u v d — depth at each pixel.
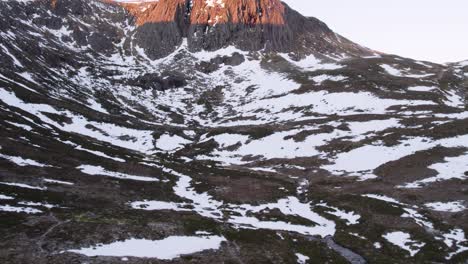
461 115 133.50
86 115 137.88
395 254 62.84
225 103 185.88
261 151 125.00
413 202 82.31
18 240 50.97
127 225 62.31
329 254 61.53
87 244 53.94
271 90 194.12
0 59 147.62
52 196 69.44
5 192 65.62
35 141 96.75
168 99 190.12
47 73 165.38
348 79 190.75
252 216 78.81
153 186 89.38
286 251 61.03
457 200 80.81
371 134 124.88
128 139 132.62
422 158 102.25
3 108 110.88
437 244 64.81
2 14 199.50
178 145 135.75
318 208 83.12
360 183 94.50
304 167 110.31
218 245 60.03
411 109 147.00
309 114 155.12
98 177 86.44
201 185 96.06
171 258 52.84
